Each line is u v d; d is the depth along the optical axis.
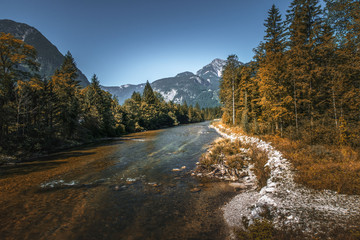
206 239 4.96
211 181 10.09
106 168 13.48
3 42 25.19
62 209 7.12
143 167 13.51
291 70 18.09
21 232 5.62
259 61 27.98
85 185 9.93
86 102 40.03
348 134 13.46
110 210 6.96
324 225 4.88
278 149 14.13
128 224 5.93
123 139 34.06
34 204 7.62
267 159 12.34
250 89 32.00
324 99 18.02
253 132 24.78
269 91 19.83
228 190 8.70
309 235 4.48
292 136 17.27
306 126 17.27
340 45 16.77
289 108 19.34
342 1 16.20
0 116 19.20
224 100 44.59
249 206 6.66
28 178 11.40
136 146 24.09
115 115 47.84
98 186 9.72
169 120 86.19
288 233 4.64
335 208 5.75
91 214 6.67
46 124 26.08
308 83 18.23
